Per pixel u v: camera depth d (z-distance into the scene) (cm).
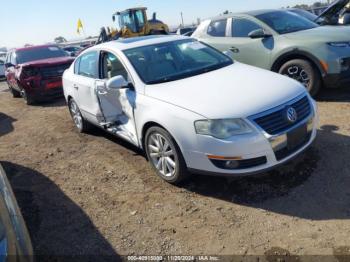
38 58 1082
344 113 556
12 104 1086
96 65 546
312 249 294
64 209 406
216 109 359
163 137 405
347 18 719
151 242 330
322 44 598
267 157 354
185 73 465
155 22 2156
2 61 2214
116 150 560
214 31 770
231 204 370
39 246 345
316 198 358
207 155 362
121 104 473
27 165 552
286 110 365
